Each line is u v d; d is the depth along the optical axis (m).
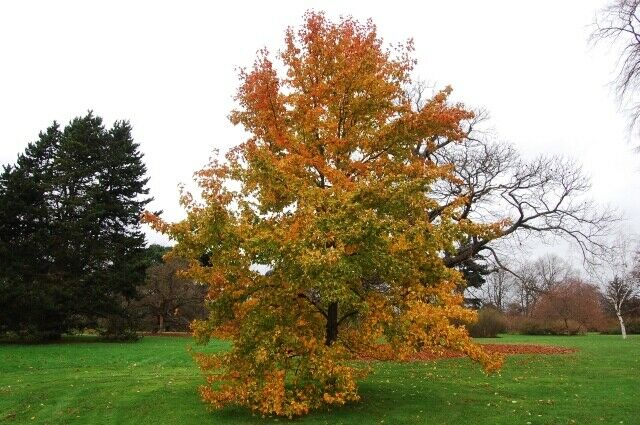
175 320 46.97
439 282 10.34
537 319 48.59
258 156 9.85
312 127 10.68
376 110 11.06
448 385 13.59
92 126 35.28
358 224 8.70
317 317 10.80
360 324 10.38
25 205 30.50
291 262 8.86
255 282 9.94
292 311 10.09
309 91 11.08
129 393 12.76
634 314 51.91
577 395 12.12
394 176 9.60
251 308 9.80
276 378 9.23
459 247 24.55
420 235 9.54
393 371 16.23
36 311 29.61
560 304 48.34
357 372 9.95
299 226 9.34
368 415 10.24
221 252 9.63
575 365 17.38
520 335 45.12
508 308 79.31
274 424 9.68
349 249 9.29
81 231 31.78
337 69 10.82
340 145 10.66
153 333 43.22
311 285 9.27
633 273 44.22
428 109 11.03
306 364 9.35
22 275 30.70
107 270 32.53
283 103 11.13
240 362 9.77
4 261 30.25
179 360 20.67
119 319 32.44
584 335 45.84
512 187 24.28
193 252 9.95
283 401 9.33
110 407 11.41
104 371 17.03
